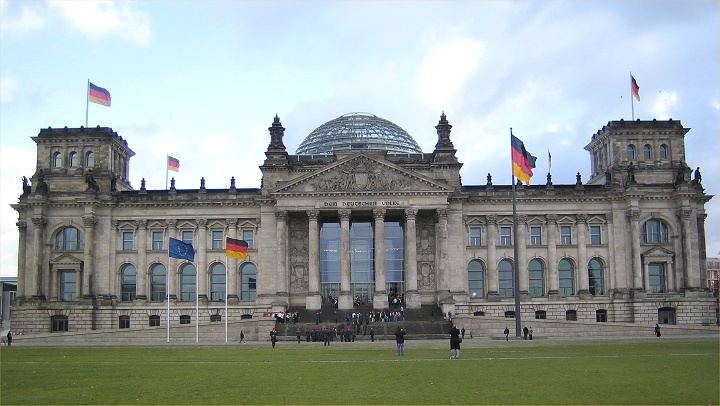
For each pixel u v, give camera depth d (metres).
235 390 50.34
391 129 196.12
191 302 162.50
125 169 181.00
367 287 163.12
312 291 153.00
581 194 163.88
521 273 162.38
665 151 168.38
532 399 45.25
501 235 164.75
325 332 124.00
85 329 158.25
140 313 161.62
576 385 50.84
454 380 54.81
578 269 162.88
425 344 108.00
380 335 128.38
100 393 49.22
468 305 158.25
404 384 52.88
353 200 155.12
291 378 57.38
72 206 163.38
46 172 167.00
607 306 161.12
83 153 167.50
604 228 164.75
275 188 155.12
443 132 165.25
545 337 122.75
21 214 164.62
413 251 154.50
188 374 60.97
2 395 48.53
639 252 161.12
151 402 45.44
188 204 164.12
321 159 168.38
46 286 162.00
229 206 164.00
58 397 47.53
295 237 162.50
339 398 46.59
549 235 163.62
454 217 161.12
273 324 133.25
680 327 127.94
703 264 163.62
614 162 166.88
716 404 42.66
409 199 155.50
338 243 164.62
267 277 159.62
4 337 133.62
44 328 159.12
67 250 163.38
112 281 162.88
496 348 91.25
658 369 60.09
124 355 86.06
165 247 163.88
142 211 164.50
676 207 163.25
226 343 119.81
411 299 153.38
